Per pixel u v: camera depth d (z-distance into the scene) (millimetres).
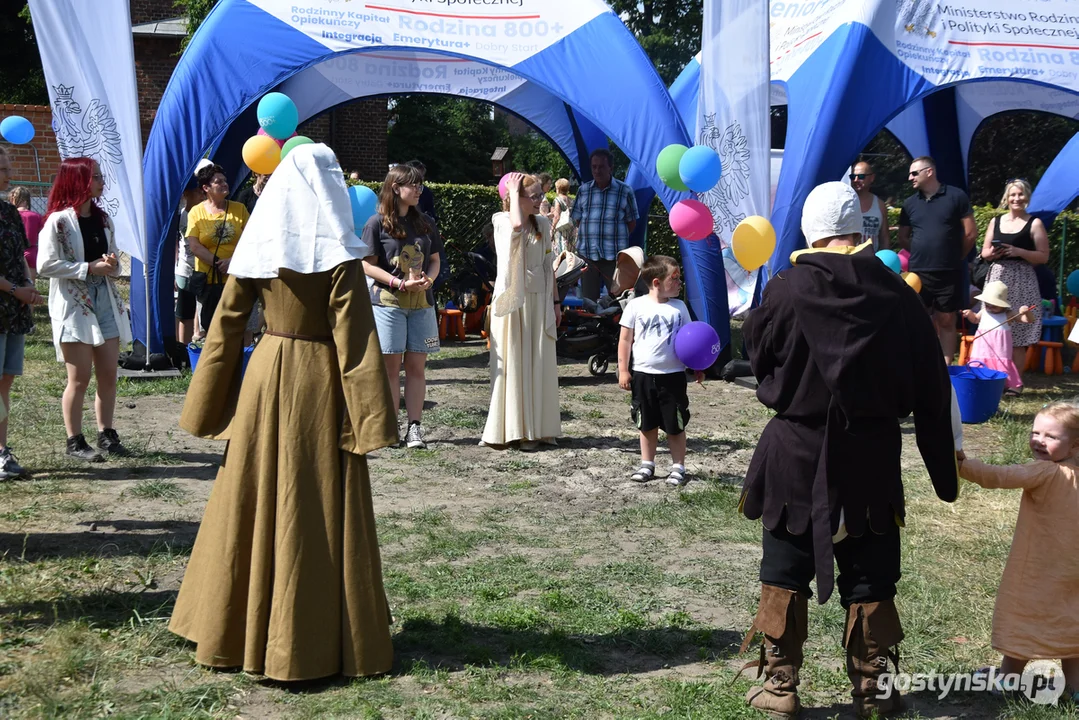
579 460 7078
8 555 4793
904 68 9484
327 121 29250
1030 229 9305
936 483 3422
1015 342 9586
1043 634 3572
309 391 3535
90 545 4980
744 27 9430
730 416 8734
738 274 9984
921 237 8945
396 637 4051
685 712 3473
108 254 6395
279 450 3529
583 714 3473
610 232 11391
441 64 12953
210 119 9391
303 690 3541
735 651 4051
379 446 3502
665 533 5559
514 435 7176
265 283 3596
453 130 41031
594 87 9719
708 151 7023
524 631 4156
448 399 9094
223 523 3621
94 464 6473
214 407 3684
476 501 6066
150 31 25781
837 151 9430
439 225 13469
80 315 6312
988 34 9672
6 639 3848
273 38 9516
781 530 3385
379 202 7117
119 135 9094
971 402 8320
